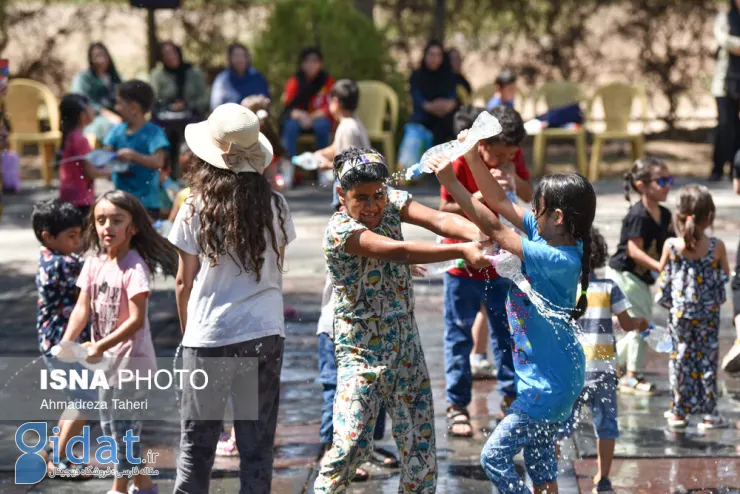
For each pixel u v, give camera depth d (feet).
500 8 104.88
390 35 106.01
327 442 34.32
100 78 80.84
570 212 27.86
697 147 105.50
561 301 28.02
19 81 90.22
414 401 28.35
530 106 111.14
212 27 103.60
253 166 28.12
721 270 37.68
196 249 28.25
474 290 36.78
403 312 27.89
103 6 106.83
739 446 36.06
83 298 32.30
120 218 31.53
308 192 84.79
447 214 28.09
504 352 37.70
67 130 53.57
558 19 105.09
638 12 104.12
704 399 37.70
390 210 28.14
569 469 34.17
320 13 94.63
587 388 32.48
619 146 107.55
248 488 28.76
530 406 28.30
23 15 102.58
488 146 34.68
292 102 86.79
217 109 28.04
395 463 34.88
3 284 58.49
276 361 28.66
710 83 104.58
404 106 94.38
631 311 41.47
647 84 106.22
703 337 37.68
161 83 84.17
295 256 64.49
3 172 85.71
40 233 34.32
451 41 106.73
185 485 28.48
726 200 78.59
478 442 36.52
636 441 36.65
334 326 28.32
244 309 28.09
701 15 103.65
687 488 32.40
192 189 28.09
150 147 51.24
